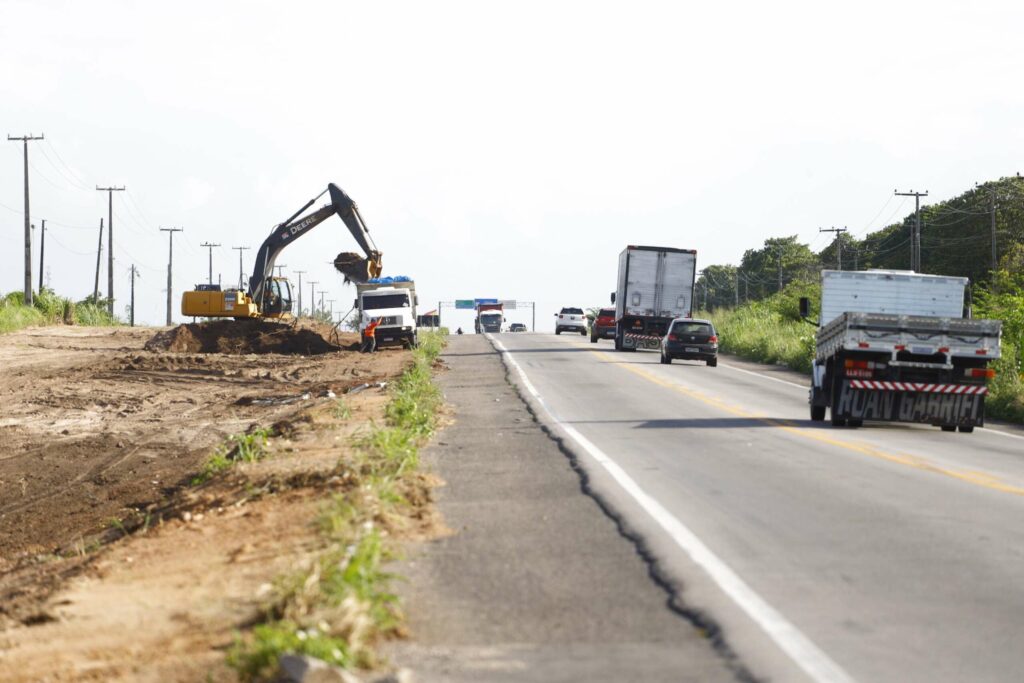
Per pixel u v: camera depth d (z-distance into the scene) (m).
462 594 15.53
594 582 16.19
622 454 31.66
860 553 18.28
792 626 13.95
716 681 11.87
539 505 22.70
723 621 14.11
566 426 40.12
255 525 21.39
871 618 14.38
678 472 27.92
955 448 36.28
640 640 13.37
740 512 22.03
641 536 19.41
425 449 32.97
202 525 22.38
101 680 12.46
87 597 16.94
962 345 41.62
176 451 45.44
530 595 15.48
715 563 17.38
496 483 25.88
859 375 41.94
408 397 44.12
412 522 20.77
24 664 13.56
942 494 24.86
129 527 27.48
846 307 47.59
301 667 11.05
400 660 12.60
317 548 17.94
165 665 12.66
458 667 12.36
